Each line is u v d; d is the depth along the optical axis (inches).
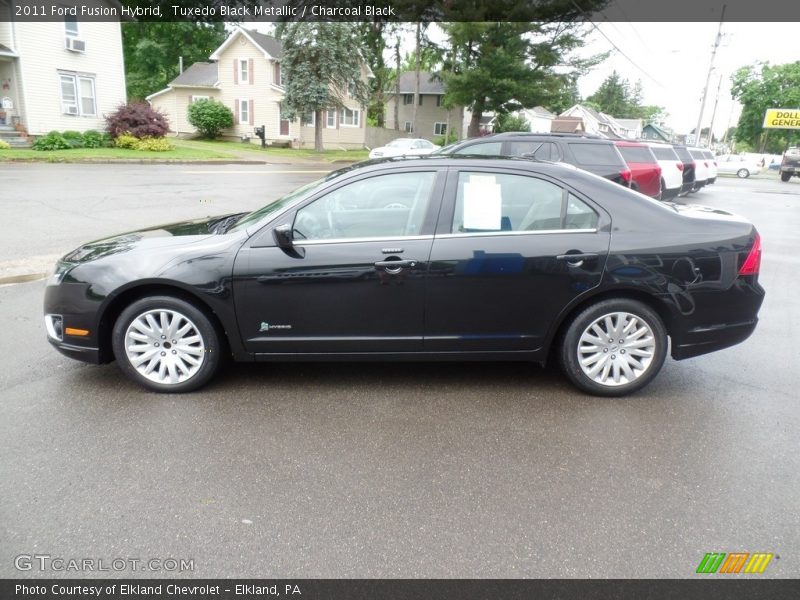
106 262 156.9
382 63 1955.0
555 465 129.8
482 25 1301.7
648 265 155.9
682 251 156.9
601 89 4424.2
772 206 733.9
